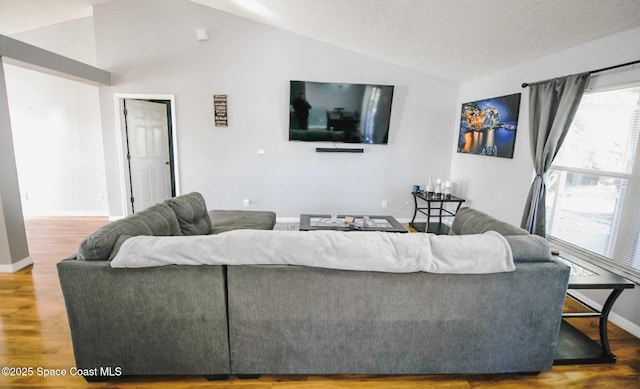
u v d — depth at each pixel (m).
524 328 1.72
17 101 4.73
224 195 4.82
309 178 4.86
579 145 2.78
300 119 4.60
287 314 1.65
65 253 3.53
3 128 2.94
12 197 3.04
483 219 2.43
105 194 5.01
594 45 2.55
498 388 1.77
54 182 4.96
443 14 2.68
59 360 1.89
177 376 1.80
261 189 4.84
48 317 2.31
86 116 4.80
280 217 4.93
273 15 3.91
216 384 1.75
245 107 4.61
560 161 2.98
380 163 4.91
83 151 4.88
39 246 3.73
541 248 1.71
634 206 2.31
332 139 4.71
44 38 4.59
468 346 1.73
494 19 2.55
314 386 1.75
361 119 4.68
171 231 2.38
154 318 1.63
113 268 1.56
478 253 1.60
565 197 2.94
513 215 3.51
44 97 4.74
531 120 3.10
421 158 4.94
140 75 4.45
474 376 1.85
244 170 4.77
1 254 3.01
